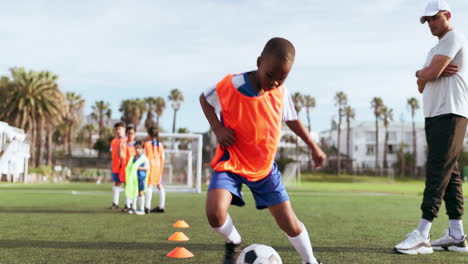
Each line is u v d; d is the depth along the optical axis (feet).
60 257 10.55
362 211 25.71
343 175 214.07
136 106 202.39
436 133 11.89
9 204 27.89
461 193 12.26
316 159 8.59
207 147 158.81
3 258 10.39
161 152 23.31
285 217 8.02
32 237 13.79
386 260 10.62
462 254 11.63
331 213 24.20
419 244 11.54
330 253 11.50
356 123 270.26
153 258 10.53
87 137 271.28
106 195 40.73
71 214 21.44
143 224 17.60
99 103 230.89
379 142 251.19
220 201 7.56
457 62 11.82
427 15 11.74
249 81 7.73
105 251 11.41
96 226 16.76
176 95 212.43
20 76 121.80
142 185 22.41
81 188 60.64
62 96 129.18
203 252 11.40
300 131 8.44
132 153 24.94
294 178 116.16
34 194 40.91
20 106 118.42
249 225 17.60
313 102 231.30
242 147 7.91
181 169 78.59
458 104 11.71
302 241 8.23
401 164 231.50
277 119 7.95
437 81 12.05
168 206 28.12
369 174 218.59
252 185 7.99
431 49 12.41
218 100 8.05
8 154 70.74
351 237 14.55
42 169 122.93
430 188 11.81
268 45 7.03
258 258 8.21
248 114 7.73
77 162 153.58
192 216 21.26
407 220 20.47
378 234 15.35
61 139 239.30
